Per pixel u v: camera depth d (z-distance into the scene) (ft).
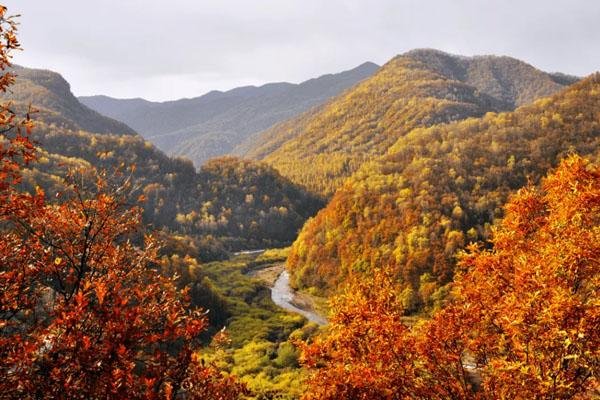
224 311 334.65
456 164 453.58
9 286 32.19
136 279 38.32
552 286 35.04
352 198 460.55
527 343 34.76
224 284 436.76
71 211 37.17
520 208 46.55
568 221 40.78
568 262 36.52
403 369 41.47
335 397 40.55
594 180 41.57
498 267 43.09
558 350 33.37
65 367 27.40
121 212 40.19
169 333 31.42
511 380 35.73
